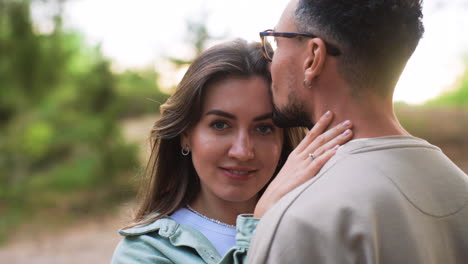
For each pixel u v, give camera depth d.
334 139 1.24
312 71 1.24
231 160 1.59
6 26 12.38
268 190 1.35
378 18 1.18
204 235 1.64
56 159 14.40
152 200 1.81
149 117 16.91
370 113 1.23
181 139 1.74
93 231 9.48
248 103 1.57
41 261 7.58
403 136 1.23
